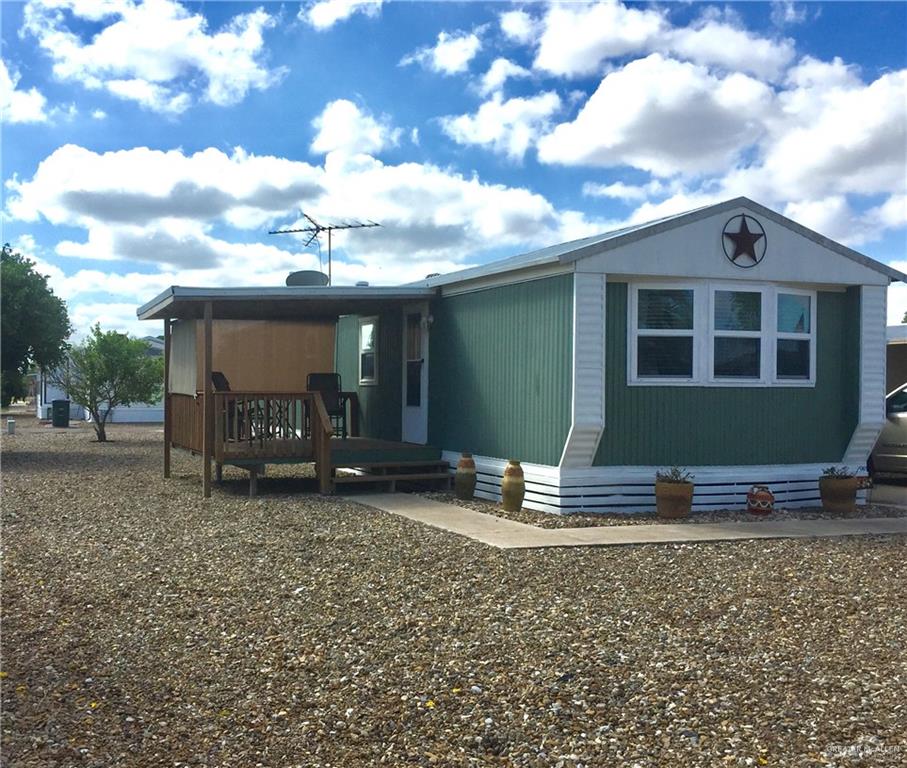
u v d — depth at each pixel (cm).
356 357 1582
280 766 381
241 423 1257
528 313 1077
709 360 1042
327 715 434
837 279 1089
